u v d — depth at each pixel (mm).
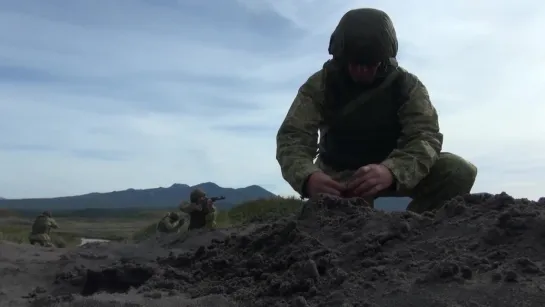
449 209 1491
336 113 1922
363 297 1124
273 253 1550
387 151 1977
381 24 1778
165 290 1495
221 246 1792
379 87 1867
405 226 1418
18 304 1679
